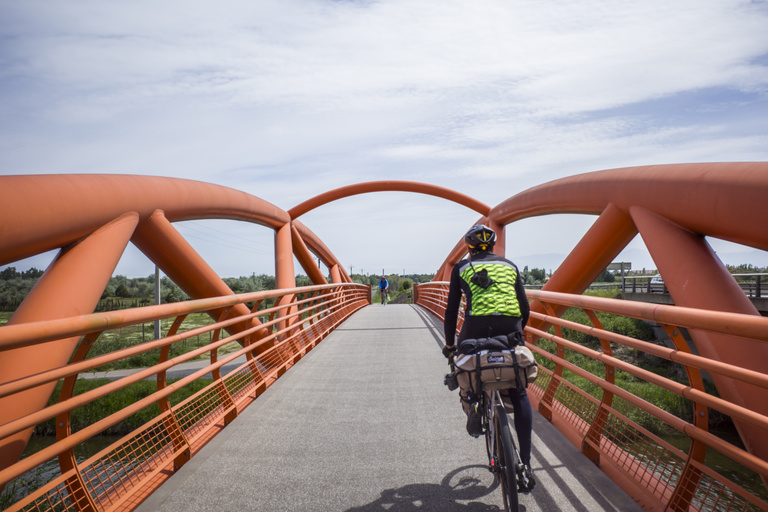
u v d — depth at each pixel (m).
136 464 3.76
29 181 5.25
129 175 7.46
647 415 13.59
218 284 9.01
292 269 16.56
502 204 15.09
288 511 3.38
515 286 3.29
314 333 11.66
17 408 4.12
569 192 9.28
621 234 7.79
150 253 8.46
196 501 3.53
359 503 3.47
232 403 5.54
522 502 3.34
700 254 5.84
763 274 18.27
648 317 3.00
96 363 2.90
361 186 24.28
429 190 24.42
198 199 9.61
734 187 5.23
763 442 3.87
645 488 3.29
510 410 3.41
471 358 3.06
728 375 2.37
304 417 5.54
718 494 2.63
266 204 15.56
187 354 4.39
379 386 6.97
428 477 3.89
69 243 6.01
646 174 6.88
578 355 21.33
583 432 4.35
